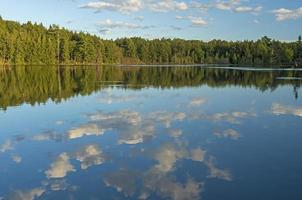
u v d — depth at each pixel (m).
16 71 82.81
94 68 108.06
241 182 12.48
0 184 12.59
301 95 37.56
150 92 40.69
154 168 14.05
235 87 46.84
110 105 30.39
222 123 22.55
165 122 22.95
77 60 141.38
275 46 154.75
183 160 15.01
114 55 159.00
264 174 13.27
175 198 11.26
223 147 16.97
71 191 11.94
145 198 11.30
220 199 11.16
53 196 11.59
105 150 16.61
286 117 24.45
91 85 49.22
